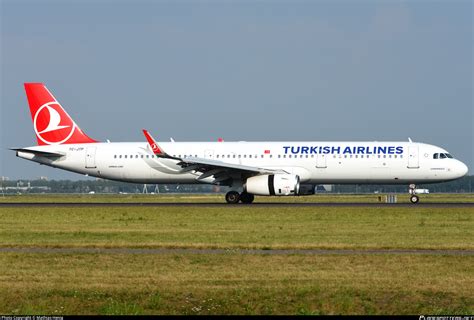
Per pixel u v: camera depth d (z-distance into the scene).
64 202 167.25
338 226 86.69
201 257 59.78
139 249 65.75
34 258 59.84
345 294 45.22
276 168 136.50
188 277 50.78
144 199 194.88
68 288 47.19
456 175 132.38
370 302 43.84
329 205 128.75
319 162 135.00
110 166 145.25
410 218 98.12
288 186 127.88
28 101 150.75
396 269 53.66
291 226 86.94
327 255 60.69
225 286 47.66
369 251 63.62
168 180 144.00
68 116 150.25
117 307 42.28
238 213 107.94
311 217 100.31
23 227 89.12
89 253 62.72
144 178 144.75
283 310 42.53
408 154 132.88
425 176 133.12
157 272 52.88
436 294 45.34
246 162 138.25
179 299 44.50
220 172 134.50
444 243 68.50
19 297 44.91
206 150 141.25
